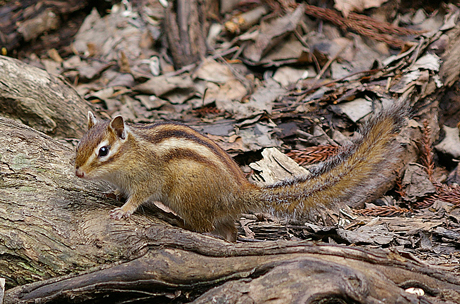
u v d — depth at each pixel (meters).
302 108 14.25
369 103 13.91
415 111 13.77
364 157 8.24
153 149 8.50
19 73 12.51
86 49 18.67
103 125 8.52
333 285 6.06
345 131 13.62
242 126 13.83
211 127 13.81
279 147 12.83
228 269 6.67
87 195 8.27
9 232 7.26
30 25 19.00
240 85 15.92
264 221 10.59
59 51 18.72
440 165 13.01
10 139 8.84
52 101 12.71
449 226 10.09
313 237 9.77
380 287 6.16
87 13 20.36
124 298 6.98
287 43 17.03
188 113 15.13
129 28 19.22
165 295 6.88
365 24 16.75
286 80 16.11
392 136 8.20
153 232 7.29
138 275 6.83
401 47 16.03
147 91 15.95
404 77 14.40
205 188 8.57
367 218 10.45
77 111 13.10
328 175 8.40
